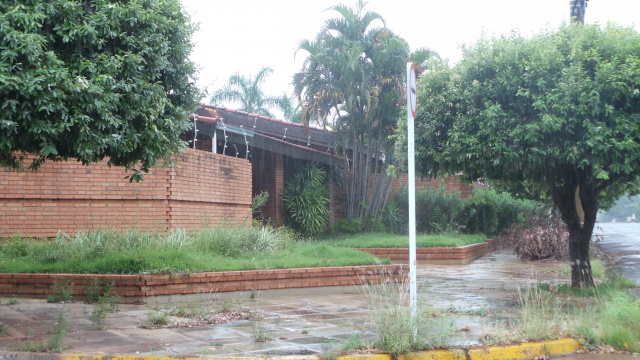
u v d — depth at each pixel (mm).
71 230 12633
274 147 20328
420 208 23719
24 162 12328
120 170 13031
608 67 8383
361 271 10742
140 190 13117
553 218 18953
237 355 5691
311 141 22031
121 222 12984
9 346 6008
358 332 6590
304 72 21172
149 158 7230
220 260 10500
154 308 8469
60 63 6359
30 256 10797
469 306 8789
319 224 21094
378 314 6266
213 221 15039
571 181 10250
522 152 8953
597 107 8398
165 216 13312
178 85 8227
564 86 8539
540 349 6223
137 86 7172
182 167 13773
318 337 6543
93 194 12805
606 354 6371
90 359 5641
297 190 21391
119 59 7008
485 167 9875
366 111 20672
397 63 20688
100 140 6559
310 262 10945
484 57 9625
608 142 8398
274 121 21109
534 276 13359
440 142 9961
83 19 6992
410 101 6254
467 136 9336
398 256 17516
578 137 8758
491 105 9188
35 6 6375
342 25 21578
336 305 9031
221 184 15570
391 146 21359
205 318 7633
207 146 18734
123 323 7363
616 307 7148
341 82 20828
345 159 22609
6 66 5961
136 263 9508
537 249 17359
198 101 8570
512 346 6121
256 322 7469
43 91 6047
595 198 10305
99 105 6434
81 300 9109
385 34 21219
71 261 10023
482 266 16328
